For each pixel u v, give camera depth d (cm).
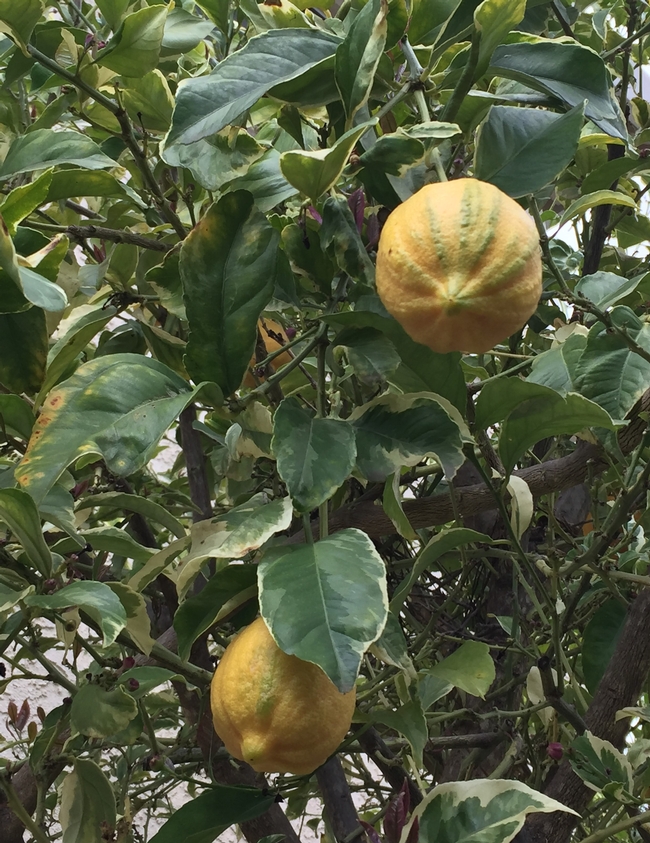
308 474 44
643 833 58
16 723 74
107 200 88
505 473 54
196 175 51
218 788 55
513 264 41
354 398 63
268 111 63
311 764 44
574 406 49
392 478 50
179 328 71
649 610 64
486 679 54
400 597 53
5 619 56
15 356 51
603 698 65
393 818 47
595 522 71
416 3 57
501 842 48
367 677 82
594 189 68
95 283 66
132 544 57
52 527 64
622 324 58
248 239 48
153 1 73
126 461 43
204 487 70
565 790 64
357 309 51
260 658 44
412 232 42
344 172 51
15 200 46
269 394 64
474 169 52
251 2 63
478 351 43
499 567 88
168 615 80
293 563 43
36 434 43
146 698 75
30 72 76
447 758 83
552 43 55
